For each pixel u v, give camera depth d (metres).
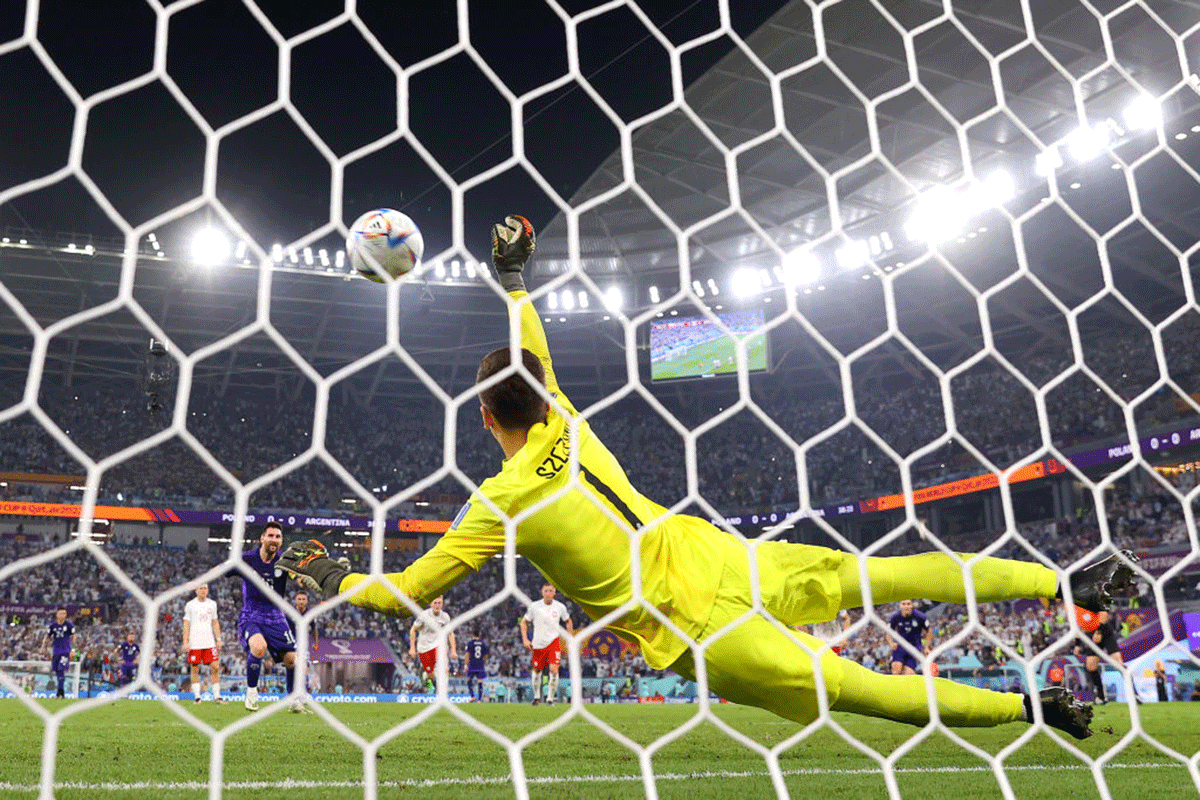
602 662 27.12
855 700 2.93
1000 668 20.06
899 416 36.53
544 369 2.97
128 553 32.19
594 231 33.31
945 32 21.42
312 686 23.62
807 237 33.25
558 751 5.48
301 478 36.94
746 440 39.97
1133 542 26.44
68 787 3.71
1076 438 30.02
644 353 38.84
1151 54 21.94
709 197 30.53
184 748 5.47
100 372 36.66
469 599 31.97
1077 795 3.54
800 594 2.88
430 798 3.43
